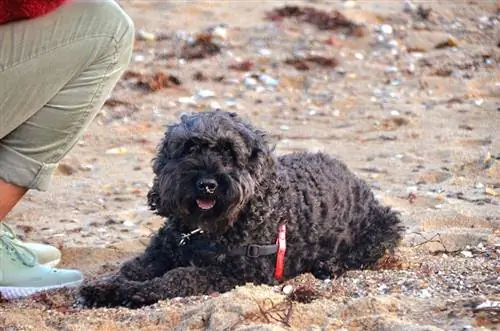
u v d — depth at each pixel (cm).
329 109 1580
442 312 691
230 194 830
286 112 1562
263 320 704
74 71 746
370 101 1619
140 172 1285
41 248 885
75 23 740
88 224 1084
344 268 940
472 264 890
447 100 1631
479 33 1984
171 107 1563
